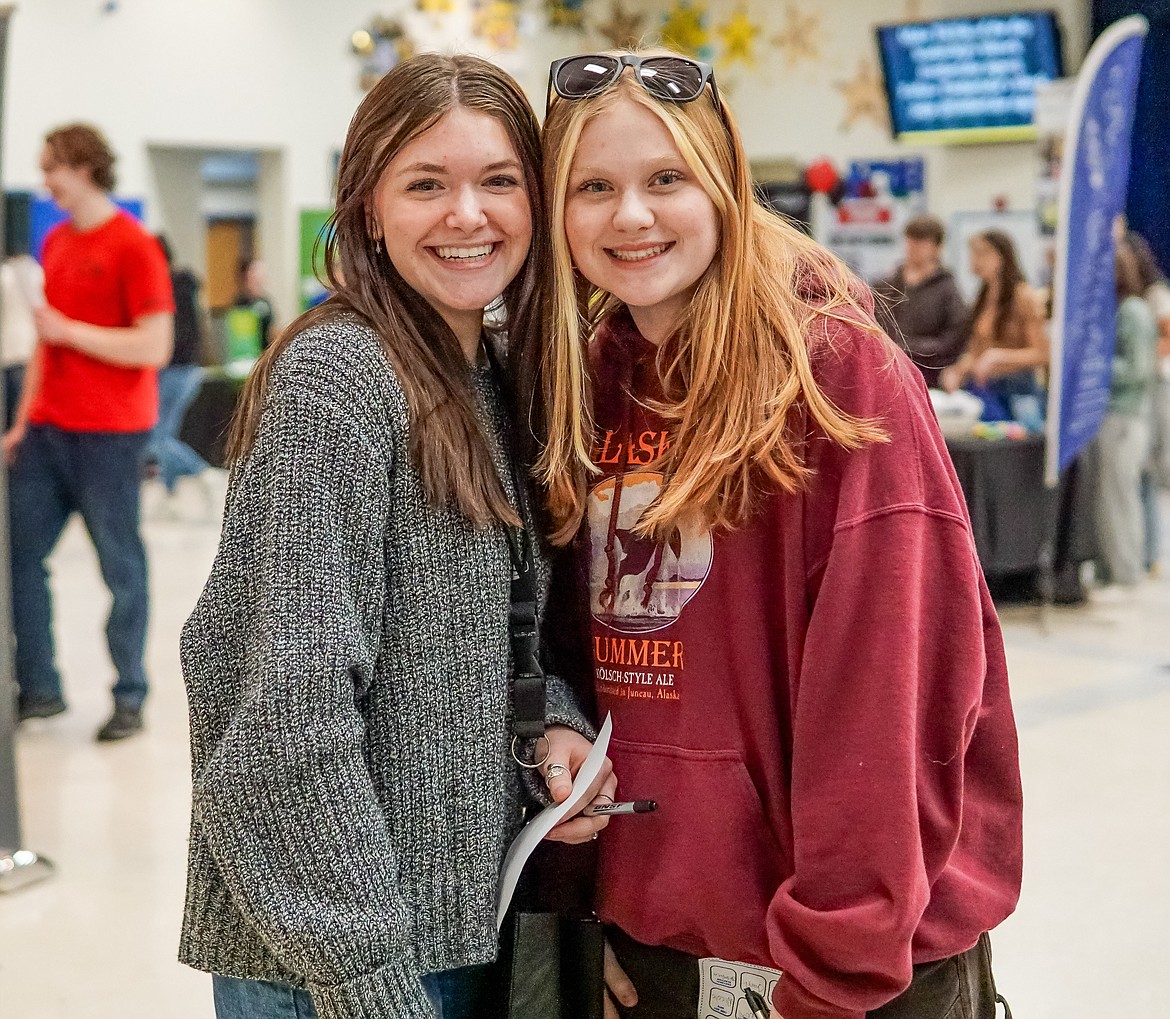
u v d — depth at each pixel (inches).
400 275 52.2
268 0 371.6
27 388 159.2
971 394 242.5
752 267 50.3
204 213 460.4
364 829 45.9
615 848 55.3
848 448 48.8
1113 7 369.4
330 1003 46.0
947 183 380.2
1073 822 134.0
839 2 391.5
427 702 49.6
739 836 52.3
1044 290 239.0
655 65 49.3
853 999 47.8
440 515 49.5
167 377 316.5
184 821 137.3
